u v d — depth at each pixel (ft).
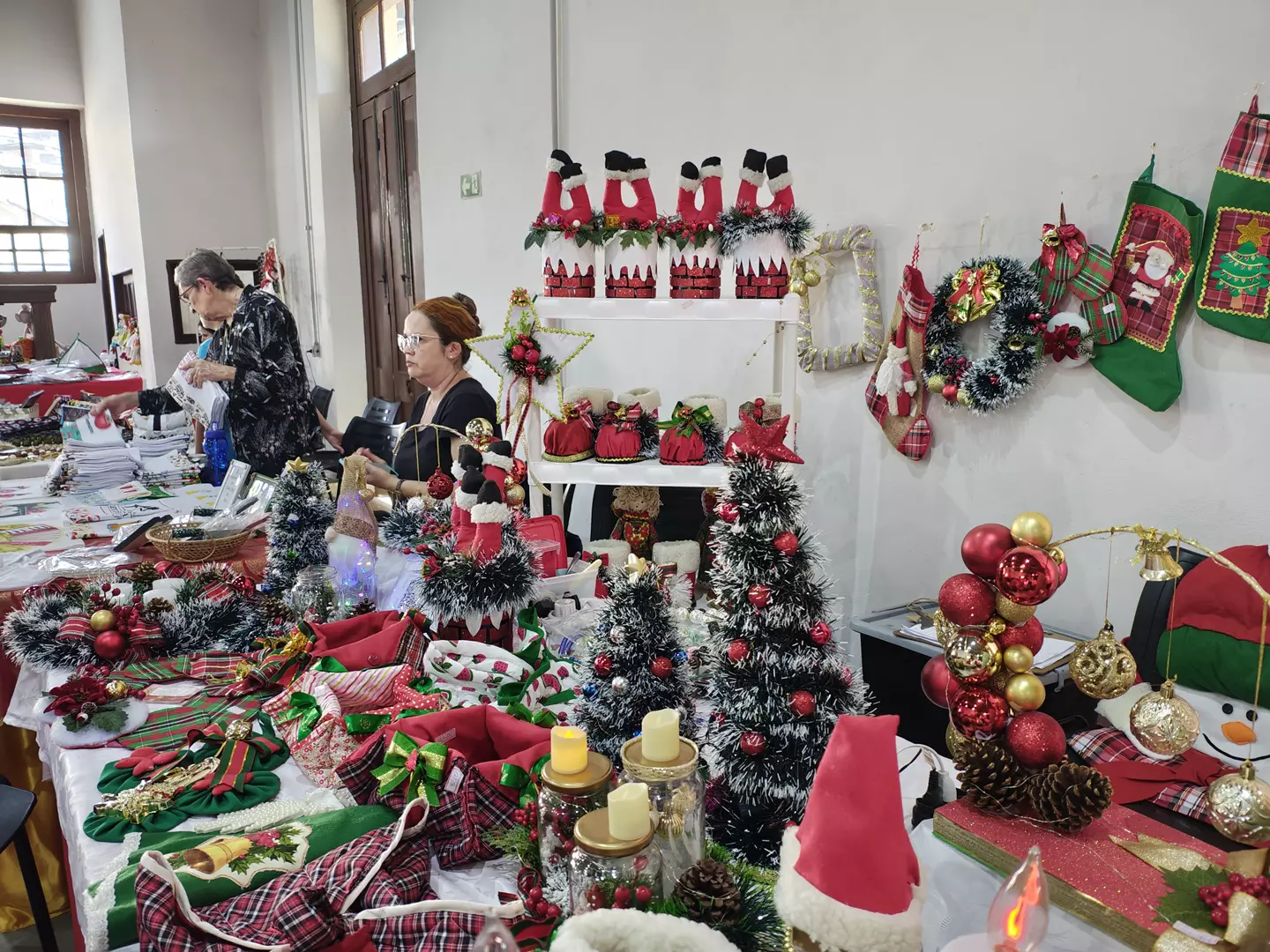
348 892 3.16
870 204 9.04
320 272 20.85
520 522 5.83
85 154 29.89
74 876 4.06
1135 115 6.98
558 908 2.96
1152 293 6.84
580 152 12.24
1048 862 3.09
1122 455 7.29
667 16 10.71
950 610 3.51
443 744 3.78
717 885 2.70
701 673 3.87
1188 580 5.55
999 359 7.71
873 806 2.42
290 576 6.59
